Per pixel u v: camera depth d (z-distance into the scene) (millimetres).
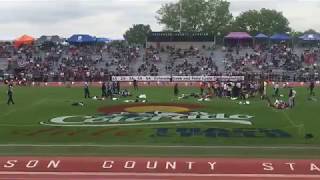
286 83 67562
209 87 55000
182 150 25922
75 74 74812
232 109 42312
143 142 28125
